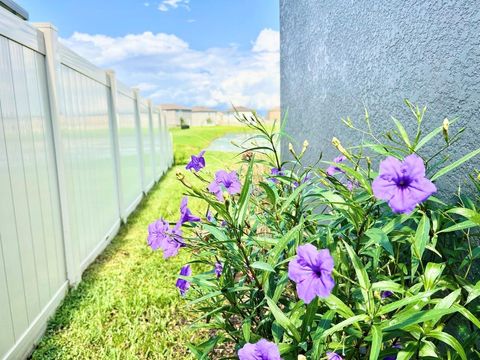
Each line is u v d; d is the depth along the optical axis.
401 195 0.79
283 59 3.42
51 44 2.35
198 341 1.95
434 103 1.29
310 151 2.68
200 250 1.35
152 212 4.84
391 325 0.80
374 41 1.68
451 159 1.23
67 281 2.54
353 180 1.37
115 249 3.47
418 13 1.35
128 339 2.00
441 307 0.83
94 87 3.51
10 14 1.89
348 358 0.93
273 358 0.78
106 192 3.74
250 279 1.18
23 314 1.90
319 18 2.40
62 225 2.51
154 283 2.63
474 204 1.11
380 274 1.17
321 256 0.79
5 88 1.85
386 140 1.61
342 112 2.08
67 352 1.92
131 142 5.19
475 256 1.02
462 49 1.14
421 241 0.95
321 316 0.99
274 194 1.18
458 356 0.95
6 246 1.78
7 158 1.84
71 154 2.75
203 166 1.38
